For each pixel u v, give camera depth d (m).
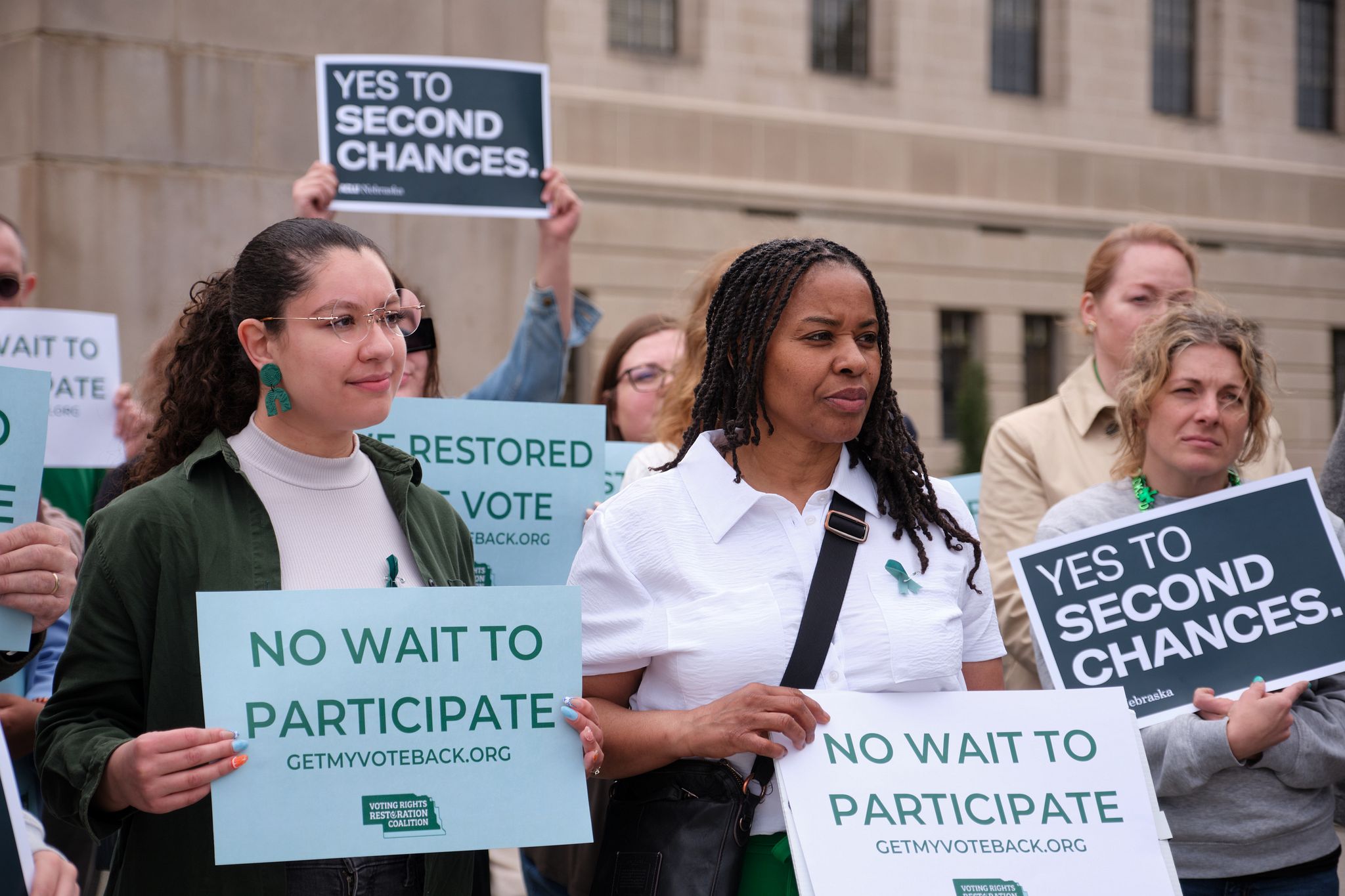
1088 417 3.63
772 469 2.39
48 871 1.80
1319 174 22.09
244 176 6.61
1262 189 21.66
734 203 17.94
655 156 17.53
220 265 6.56
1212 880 2.67
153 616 2.12
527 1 7.28
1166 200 20.98
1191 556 2.76
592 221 17.08
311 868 2.12
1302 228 21.92
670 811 2.21
